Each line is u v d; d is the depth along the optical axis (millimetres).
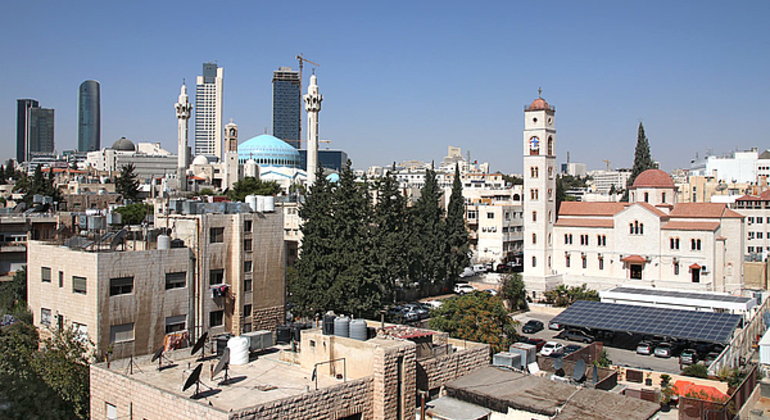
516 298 116625
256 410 32031
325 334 42906
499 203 171500
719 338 77750
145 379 41125
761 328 94750
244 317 69562
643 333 83875
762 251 163375
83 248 60000
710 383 64062
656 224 119688
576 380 50000
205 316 65438
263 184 199250
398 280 122250
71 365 48969
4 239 96250
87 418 48500
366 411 37531
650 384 65812
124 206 140375
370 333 45750
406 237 115375
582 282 127250
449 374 44906
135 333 57312
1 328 62031
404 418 38969
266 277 72188
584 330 96438
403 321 100688
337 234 91312
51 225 99125
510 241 162000
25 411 48188
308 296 88375
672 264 118312
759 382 61812
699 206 119812
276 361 45438
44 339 54344
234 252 68250
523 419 39094
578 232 128375
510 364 51750
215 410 32125
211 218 66688
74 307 56344
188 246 65688
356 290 87688
